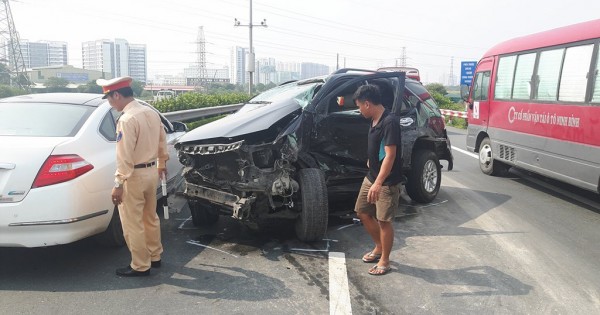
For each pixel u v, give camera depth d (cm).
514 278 447
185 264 480
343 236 570
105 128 517
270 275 454
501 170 966
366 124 600
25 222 410
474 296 409
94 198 450
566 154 723
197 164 551
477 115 1026
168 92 2311
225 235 574
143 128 430
